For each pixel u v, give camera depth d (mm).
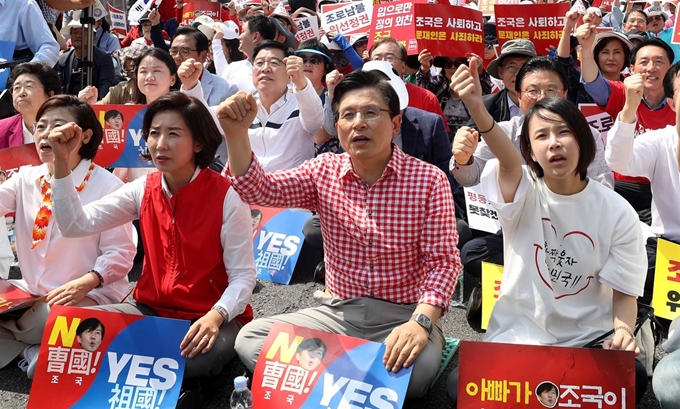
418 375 3258
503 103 6051
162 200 3730
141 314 3742
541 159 3213
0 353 4008
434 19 6738
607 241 3281
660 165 4566
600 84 5555
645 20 8852
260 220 5535
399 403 3109
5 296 4055
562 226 3330
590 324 3371
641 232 3297
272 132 5898
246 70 7309
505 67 5922
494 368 3127
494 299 4211
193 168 3723
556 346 3127
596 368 3053
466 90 3123
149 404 3381
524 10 6867
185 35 7137
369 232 3432
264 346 3391
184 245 3684
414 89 6336
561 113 3176
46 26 6914
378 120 3295
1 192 4109
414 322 3248
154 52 5863
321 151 5852
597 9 6797
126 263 4027
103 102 6547
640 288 3275
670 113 5422
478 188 5105
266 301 4910
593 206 3295
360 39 8938
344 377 3230
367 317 3514
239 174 3352
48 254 4027
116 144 5543
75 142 3625
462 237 5141
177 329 3498
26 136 5562
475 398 3113
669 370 3123
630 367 3021
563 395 3059
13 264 5629
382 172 3443
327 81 5516
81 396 3441
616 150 4203
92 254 4070
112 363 3486
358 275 3527
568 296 3361
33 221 4086
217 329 3504
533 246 3363
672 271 4379
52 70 5418
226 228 3684
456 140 3479
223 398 3729
